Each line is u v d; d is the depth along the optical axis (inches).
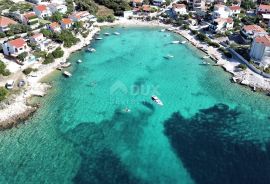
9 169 2768.2
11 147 3004.4
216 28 5585.6
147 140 3166.8
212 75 4414.4
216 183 2687.0
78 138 3159.5
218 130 3341.5
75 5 6668.3
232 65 4608.8
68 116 3472.0
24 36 4977.9
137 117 3506.4
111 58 4835.1
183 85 4168.3
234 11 6294.3
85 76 4284.0
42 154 2940.5
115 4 6840.6
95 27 5984.3
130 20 6417.3
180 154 2999.5
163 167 2842.0
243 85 4156.0
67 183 2650.1
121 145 3093.0
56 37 5014.8
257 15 6225.4
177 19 6269.7
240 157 2974.9
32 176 2706.7
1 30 4997.5
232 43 5147.6
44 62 4416.8
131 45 5319.9
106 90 3986.2
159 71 4507.9
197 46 5270.7
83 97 3821.4
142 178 2721.5
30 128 3260.3
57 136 3171.8
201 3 6692.9
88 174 2746.1
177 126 3383.4
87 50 5039.4
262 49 4409.5
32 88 3887.8
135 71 4485.7
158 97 3885.3
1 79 3976.4
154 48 5231.3
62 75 4269.2
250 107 3737.7
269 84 4111.7
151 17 6441.9
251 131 3341.5
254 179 2726.4
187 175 2760.8
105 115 3521.2
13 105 3550.7
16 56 4340.6
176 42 5442.9
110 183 2662.4
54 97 3784.5
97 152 2994.6
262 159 2952.8
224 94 3983.8
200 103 3796.8
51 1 6594.5
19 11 5802.2
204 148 3083.2
